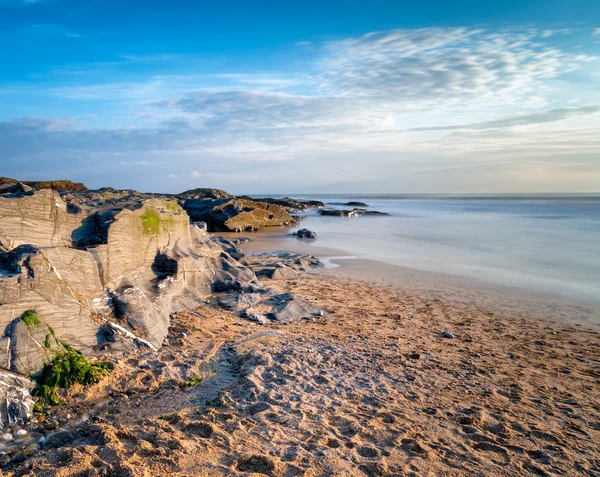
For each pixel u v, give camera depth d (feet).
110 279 23.68
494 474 13.55
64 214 23.02
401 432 15.74
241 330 26.68
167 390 17.99
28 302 17.04
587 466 14.28
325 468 13.07
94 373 17.53
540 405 18.80
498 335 29.25
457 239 83.51
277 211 121.70
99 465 12.30
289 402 17.48
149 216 29.63
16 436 13.98
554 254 64.75
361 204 247.70
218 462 12.91
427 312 34.71
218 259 39.34
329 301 37.19
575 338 29.14
